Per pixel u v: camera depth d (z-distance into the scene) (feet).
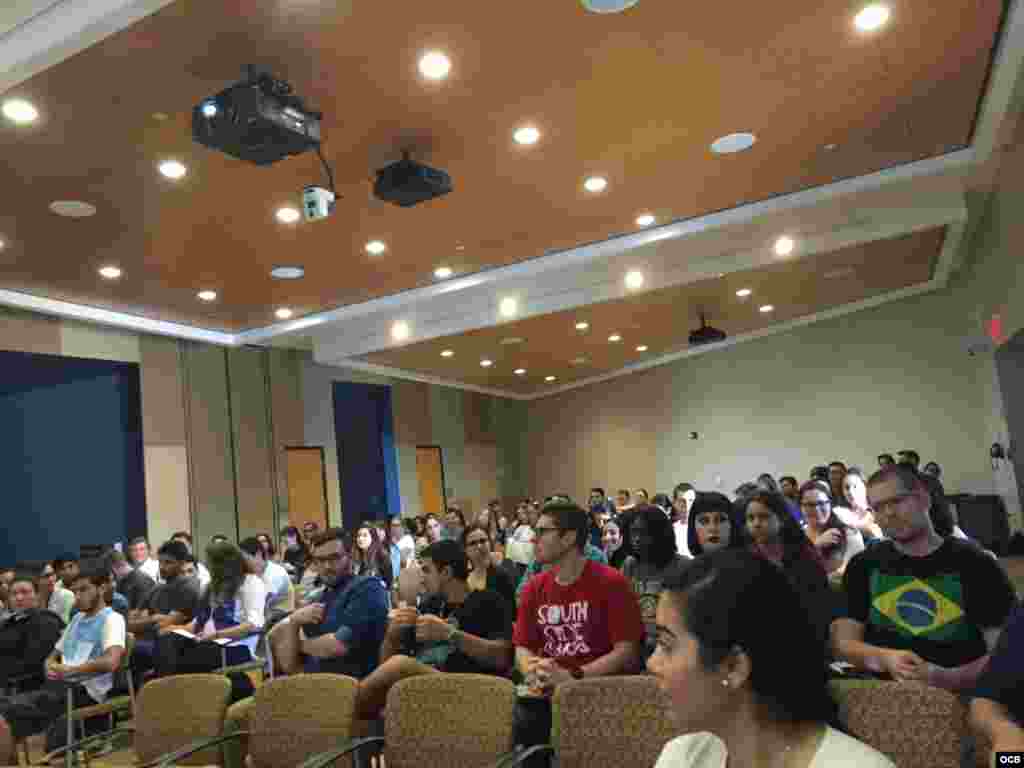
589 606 9.76
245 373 32.42
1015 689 4.87
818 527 13.14
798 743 3.19
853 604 8.15
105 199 17.85
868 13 13.83
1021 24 14.47
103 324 26.91
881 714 6.83
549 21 12.95
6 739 8.10
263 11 11.85
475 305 29.32
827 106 17.31
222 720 10.47
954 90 17.24
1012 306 25.23
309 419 35.01
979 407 37.58
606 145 17.95
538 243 24.41
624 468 47.57
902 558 7.85
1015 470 29.71
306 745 9.52
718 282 28.35
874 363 40.01
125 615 18.69
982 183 23.21
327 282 26.08
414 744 8.86
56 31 11.95
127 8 11.39
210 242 21.20
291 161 16.89
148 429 28.27
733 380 44.11
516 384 48.14
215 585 17.04
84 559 23.86
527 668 9.48
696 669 3.26
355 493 39.96
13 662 17.03
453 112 15.65
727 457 44.09
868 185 21.91
